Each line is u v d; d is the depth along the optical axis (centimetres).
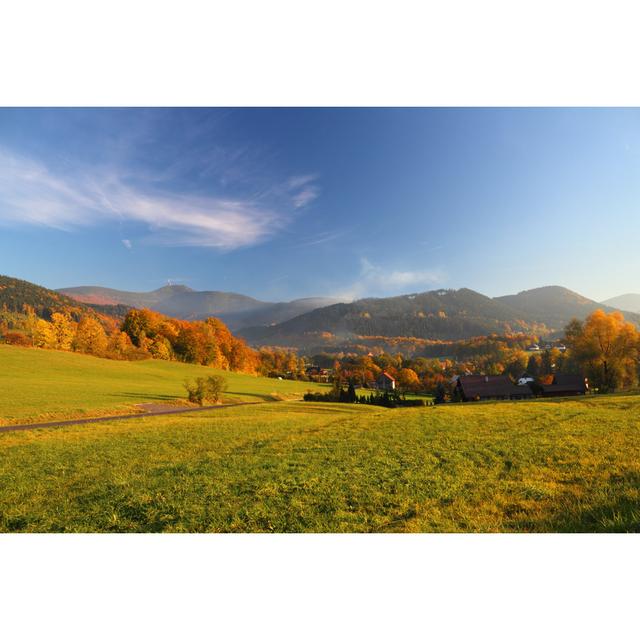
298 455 1425
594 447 1288
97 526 839
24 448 1850
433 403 6650
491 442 1488
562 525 700
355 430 2048
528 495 853
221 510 870
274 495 945
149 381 6769
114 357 9500
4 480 1252
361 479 1047
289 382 10225
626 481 884
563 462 1117
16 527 870
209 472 1212
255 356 13912
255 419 2969
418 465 1180
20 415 3200
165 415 3688
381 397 6128
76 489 1116
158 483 1107
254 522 805
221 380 5022
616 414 2091
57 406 3669
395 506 847
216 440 1934
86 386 5353
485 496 865
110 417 3488
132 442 1962
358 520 792
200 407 4500
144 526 828
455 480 998
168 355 10556
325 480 1051
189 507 897
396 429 1994
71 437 2234
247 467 1257
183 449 1716
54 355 7719
